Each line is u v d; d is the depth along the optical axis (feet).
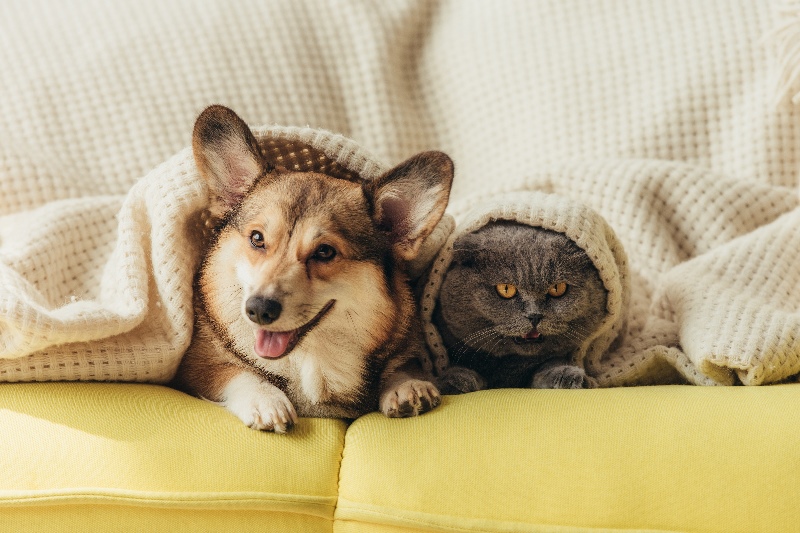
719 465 3.31
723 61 5.89
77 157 5.68
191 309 4.21
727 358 4.03
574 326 4.20
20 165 5.43
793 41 5.55
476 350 4.36
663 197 5.50
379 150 6.11
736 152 5.86
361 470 3.52
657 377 4.66
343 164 4.38
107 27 5.96
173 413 3.75
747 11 5.95
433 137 6.42
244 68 5.91
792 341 4.11
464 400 3.88
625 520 3.27
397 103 6.22
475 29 6.39
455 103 6.40
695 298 4.53
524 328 4.08
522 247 4.09
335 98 6.16
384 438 3.64
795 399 3.63
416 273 4.53
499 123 6.24
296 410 4.13
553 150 6.07
